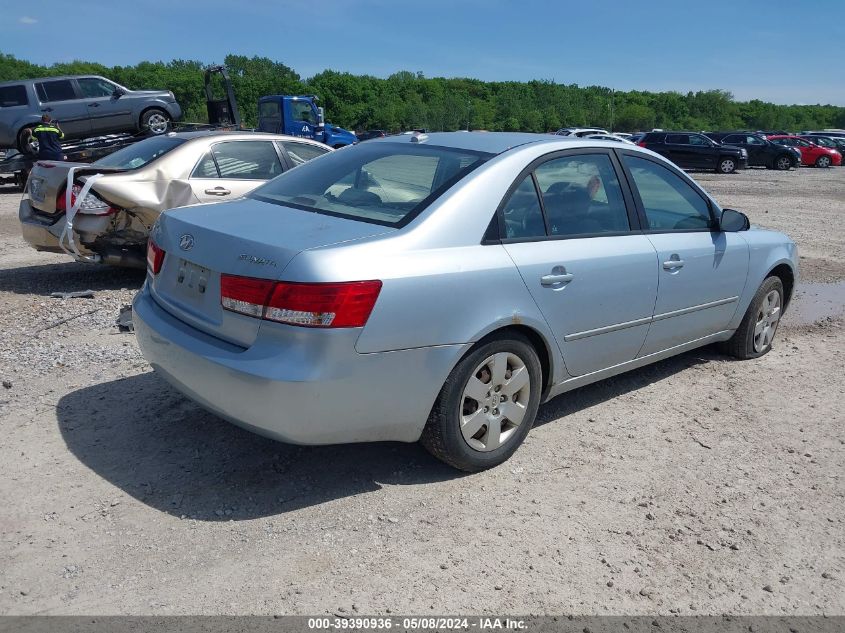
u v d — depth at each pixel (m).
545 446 4.14
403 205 3.59
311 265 3.05
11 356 5.24
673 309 4.69
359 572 2.94
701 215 5.00
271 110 25.52
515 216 3.78
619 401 4.86
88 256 7.29
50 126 15.34
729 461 4.05
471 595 2.83
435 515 3.38
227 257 3.29
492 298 3.52
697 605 2.85
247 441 4.00
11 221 12.57
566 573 3.00
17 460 3.71
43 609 2.66
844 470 3.99
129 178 7.23
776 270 5.86
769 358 5.88
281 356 3.06
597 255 4.07
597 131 32.38
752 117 146.25
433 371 3.36
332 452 3.93
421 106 109.81
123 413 4.30
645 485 3.75
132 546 3.05
